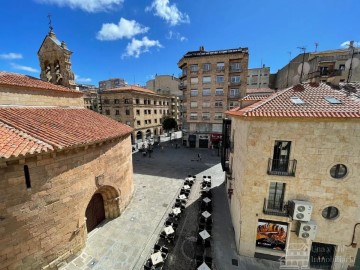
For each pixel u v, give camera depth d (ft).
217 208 55.77
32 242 29.86
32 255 30.12
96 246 39.99
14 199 27.27
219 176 81.10
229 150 58.08
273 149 32.37
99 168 41.39
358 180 30.14
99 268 34.91
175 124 170.81
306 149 30.96
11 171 26.61
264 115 30.30
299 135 30.76
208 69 126.00
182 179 76.74
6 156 23.70
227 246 40.55
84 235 39.09
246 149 33.63
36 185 29.30
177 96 236.63
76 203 35.94
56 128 36.73
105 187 45.29
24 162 27.58
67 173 33.63
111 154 45.29
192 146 138.21
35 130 32.63
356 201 30.86
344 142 29.55
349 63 44.62
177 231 45.16
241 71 122.52
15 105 42.96
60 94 54.70
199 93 130.31
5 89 41.16
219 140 128.26
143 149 124.77
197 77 129.18
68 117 46.91
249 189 34.47
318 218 32.58
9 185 26.63
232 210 48.91
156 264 34.53
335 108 30.55
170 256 37.86
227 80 123.34
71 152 33.96
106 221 48.52
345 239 32.53
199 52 132.05
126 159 53.62
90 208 44.93
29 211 28.96
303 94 37.17
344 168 30.81
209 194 60.59
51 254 32.58
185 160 105.50
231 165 53.31
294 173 31.99
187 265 35.88
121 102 149.79
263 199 34.22
